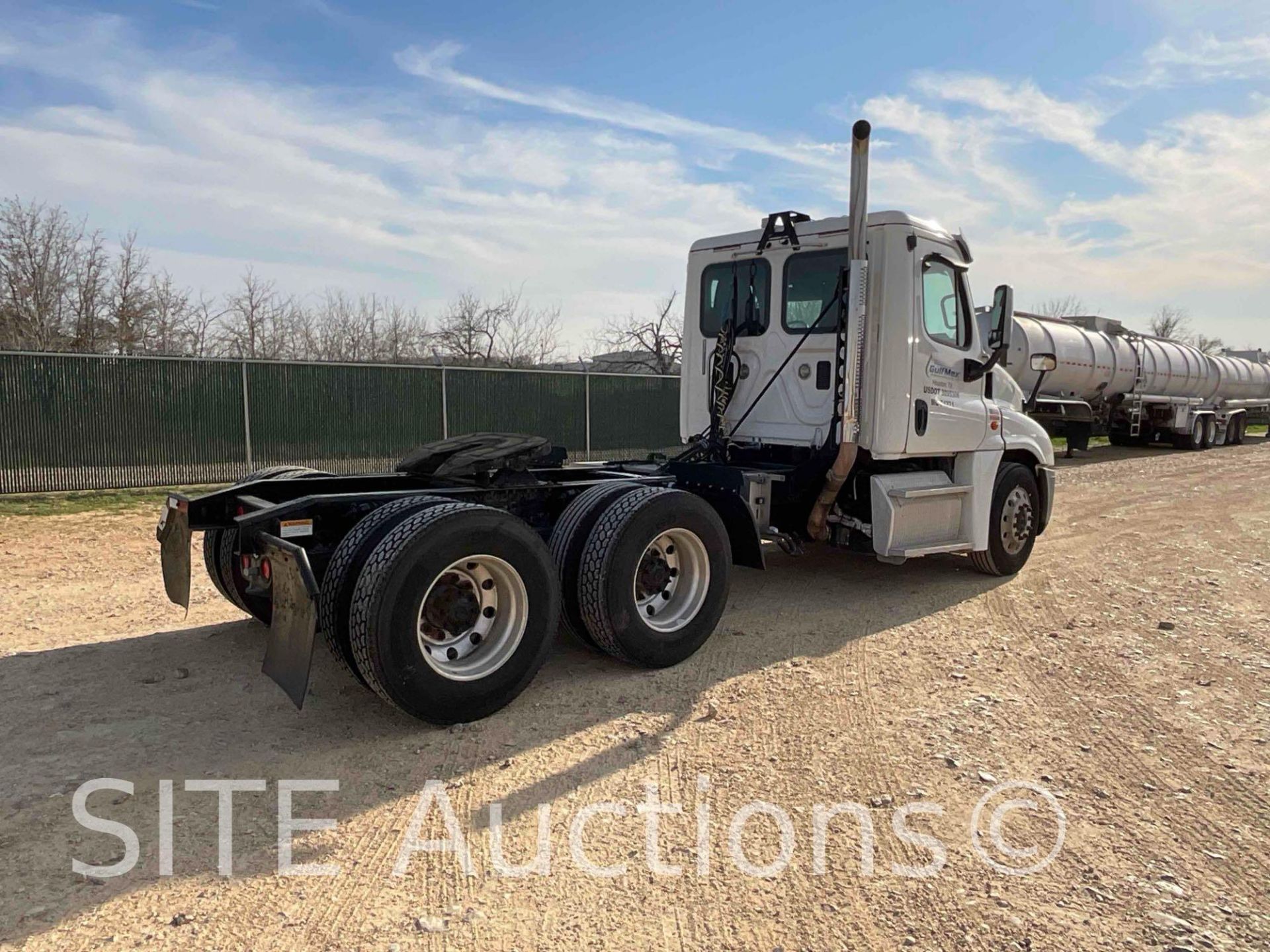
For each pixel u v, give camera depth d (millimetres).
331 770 3822
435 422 16516
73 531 9992
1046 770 3906
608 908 2857
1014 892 2971
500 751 4039
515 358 28484
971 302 7227
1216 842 3314
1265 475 17438
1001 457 7508
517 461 5164
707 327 7516
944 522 7094
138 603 6617
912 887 2992
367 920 2771
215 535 5801
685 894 2941
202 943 2645
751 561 5777
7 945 2607
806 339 6703
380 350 29625
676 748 4098
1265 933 2760
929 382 6719
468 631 4438
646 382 19281
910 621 6340
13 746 4016
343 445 15555
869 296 6312
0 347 22984
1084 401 20891
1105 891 2988
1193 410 25000
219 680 4910
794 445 6836
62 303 25016
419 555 4051
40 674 4984
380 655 3961
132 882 2957
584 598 4902
